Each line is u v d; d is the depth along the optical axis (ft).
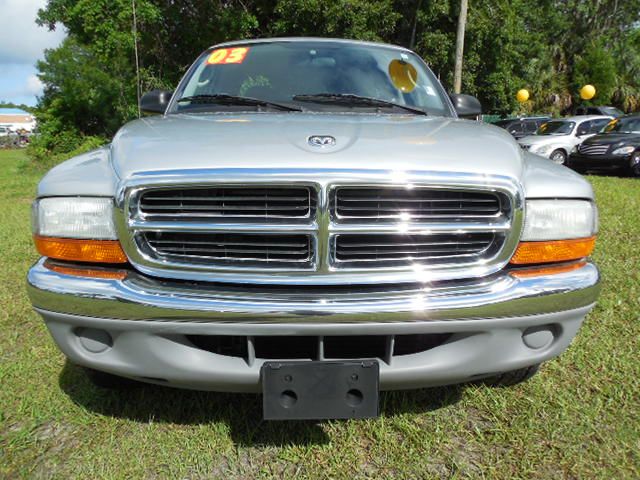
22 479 6.12
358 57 10.28
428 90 9.99
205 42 50.55
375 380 5.67
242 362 5.89
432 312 5.60
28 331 10.24
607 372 8.27
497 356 6.05
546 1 91.61
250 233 5.65
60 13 49.73
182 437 6.89
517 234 5.95
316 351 5.82
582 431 6.89
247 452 6.63
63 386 8.16
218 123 7.22
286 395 5.70
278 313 5.48
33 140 58.08
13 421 7.27
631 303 10.85
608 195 23.34
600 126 49.57
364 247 5.78
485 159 6.01
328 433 6.99
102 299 5.72
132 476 6.18
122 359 6.00
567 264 6.30
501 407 7.48
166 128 7.04
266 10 52.80
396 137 6.41
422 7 56.34
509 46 65.31
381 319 5.54
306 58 10.16
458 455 6.53
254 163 5.60
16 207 25.84
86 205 5.91
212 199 5.65
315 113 8.26
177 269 5.78
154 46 49.67
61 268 6.06
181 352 5.85
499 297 5.76
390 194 5.69
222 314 5.50
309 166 5.57
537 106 99.09
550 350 6.35
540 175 6.30
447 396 7.79
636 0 108.06
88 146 54.95
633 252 14.26
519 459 6.43
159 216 5.74
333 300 5.58
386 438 6.86
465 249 5.94
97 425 7.18
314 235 5.62
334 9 48.78
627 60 110.42
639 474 6.13
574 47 106.11
